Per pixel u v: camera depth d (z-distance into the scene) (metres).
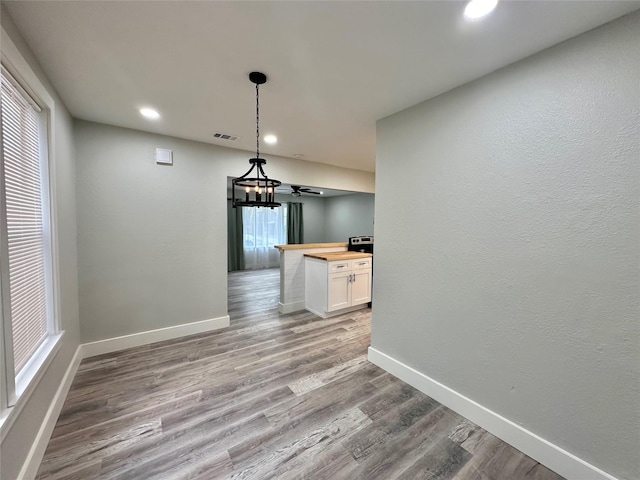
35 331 1.62
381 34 1.40
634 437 1.27
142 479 1.41
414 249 2.20
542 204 1.51
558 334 1.48
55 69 1.71
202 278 3.33
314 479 1.42
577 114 1.38
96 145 2.66
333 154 3.82
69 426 1.76
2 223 1.13
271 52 1.56
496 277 1.71
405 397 2.11
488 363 1.77
